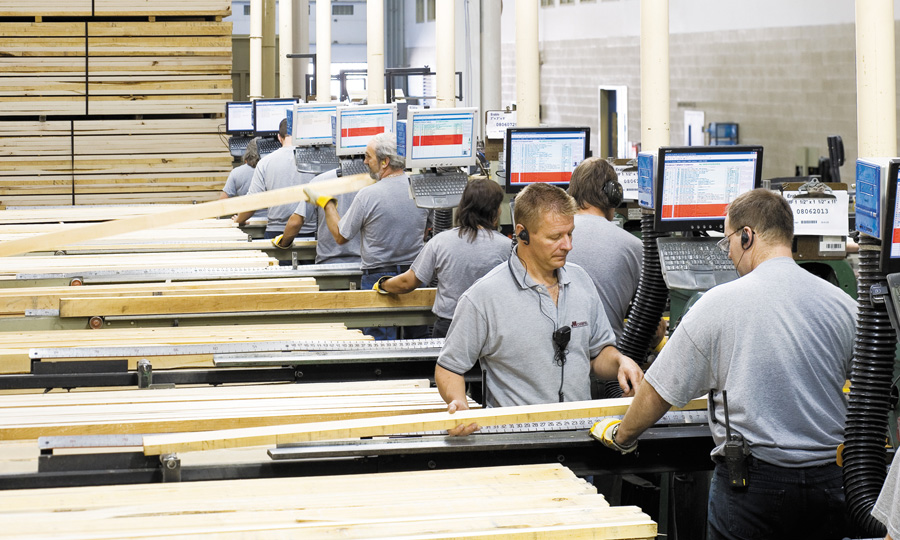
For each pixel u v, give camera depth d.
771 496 2.90
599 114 20.23
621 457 3.31
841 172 12.16
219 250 7.54
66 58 10.01
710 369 2.95
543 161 6.20
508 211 8.50
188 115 10.52
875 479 2.83
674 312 4.67
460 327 3.44
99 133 10.20
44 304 5.39
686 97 16.56
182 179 10.41
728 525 2.96
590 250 4.44
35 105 10.00
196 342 4.84
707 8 15.64
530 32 8.15
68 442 2.98
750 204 3.06
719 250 4.26
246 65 18.73
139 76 10.13
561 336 3.41
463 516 2.57
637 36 18.27
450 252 5.01
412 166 6.39
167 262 6.74
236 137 12.55
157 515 2.59
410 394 3.90
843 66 12.05
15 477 2.89
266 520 2.55
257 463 3.10
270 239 8.75
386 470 3.18
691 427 3.41
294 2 19.41
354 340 4.76
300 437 3.05
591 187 4.55
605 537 2.47
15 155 10.09
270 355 4.36
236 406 3.69
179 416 3.53
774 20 13.68
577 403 3.36
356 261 7.40
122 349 4.46
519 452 3.25
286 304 5.55
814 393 2.94
